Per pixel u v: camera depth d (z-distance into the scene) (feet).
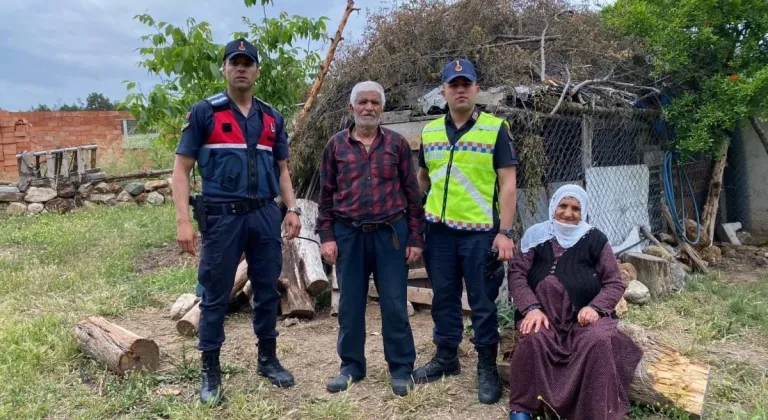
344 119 18.47
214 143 10.73
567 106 16.40
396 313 11.33
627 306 16.20
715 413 10.43
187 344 14.43
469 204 11.07
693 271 21.08
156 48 22.04
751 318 15.42
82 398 11.41
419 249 11.39
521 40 19.01
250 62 10.71
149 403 11.32
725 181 26.03
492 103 15.33
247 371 12.69
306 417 10.72
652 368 10.46
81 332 13.51
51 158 35.24
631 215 20.08
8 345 13.64
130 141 54.70
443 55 18.06
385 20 19.07
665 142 22.22
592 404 9.30
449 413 10.80
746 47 20.80
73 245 25.39
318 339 14.90
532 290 10.80
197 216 10.89
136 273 21.72
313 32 23.17
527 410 9.96
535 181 15.28
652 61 21.21
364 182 11.02
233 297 16.70
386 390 11.71
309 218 18.31
